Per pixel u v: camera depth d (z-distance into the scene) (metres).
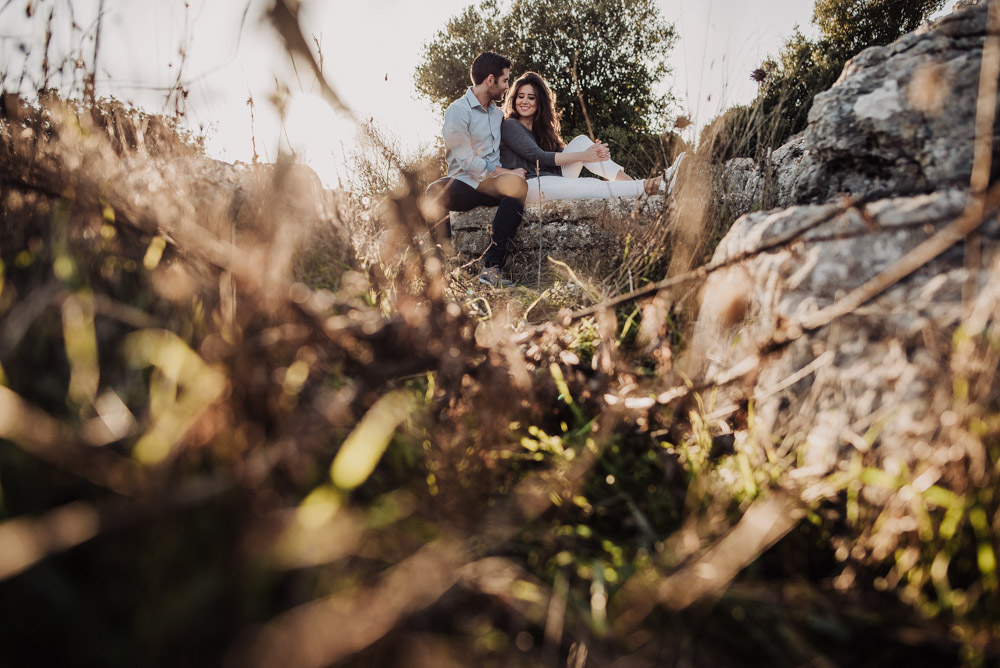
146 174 1.70
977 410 0.90
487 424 1.17
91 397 0.91
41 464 0.81
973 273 1.08
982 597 0.89
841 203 1.44
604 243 3.20
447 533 0.94
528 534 1.04
